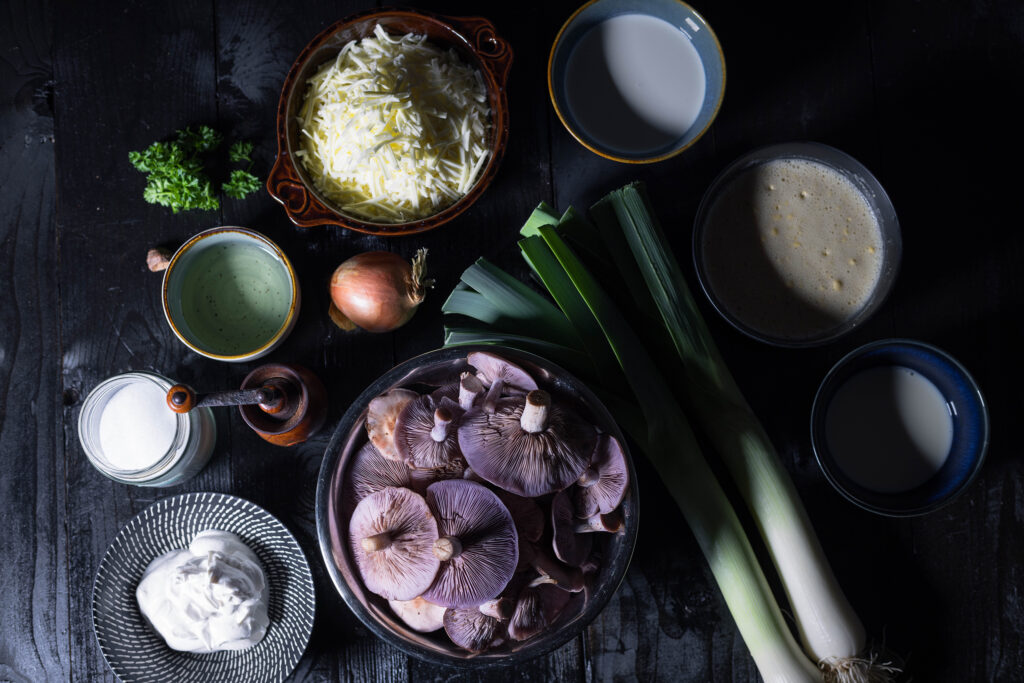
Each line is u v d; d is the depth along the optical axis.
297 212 0.80
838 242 0.84
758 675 0.85
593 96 0.85
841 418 0.84
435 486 0.69
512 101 0.88
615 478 0.71
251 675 0.84
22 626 0.88
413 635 0.73
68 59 0.89
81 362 0.88
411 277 0.82
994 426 0.86
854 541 0.86
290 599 0.84
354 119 0.79
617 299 0.85
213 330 0.87
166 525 0.85
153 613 0.84
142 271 0.89
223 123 0.88
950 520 0.86
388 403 0.73
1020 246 0.87
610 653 0.86
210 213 0.88
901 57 0.88
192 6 0.88
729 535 0.80
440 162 0.81
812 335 0.84
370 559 0.69
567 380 0.72
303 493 0.87
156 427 0.84
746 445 0.81
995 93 0.88
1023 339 0.87
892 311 0.87
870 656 0.82
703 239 0.84
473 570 0.68
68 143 0.89
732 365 0.87
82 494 0.88
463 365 0.74
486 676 0.86
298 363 0.88
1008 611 0.85
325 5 0.88
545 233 0.80
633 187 0.81
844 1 0.88
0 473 0.88
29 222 0.89
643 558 0.86
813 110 0.88
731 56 0.88
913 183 0.87
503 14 0.88
